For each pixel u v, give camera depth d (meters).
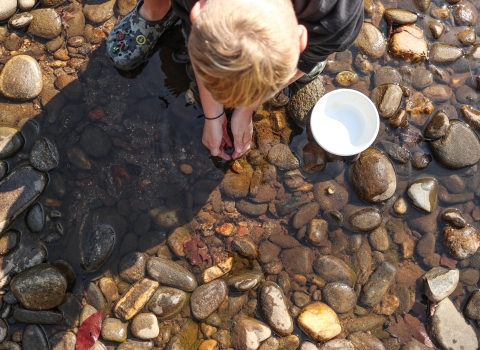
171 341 2.19
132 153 2.44
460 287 2.36
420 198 2.41
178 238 2.34
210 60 1.17
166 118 2.48
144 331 2.18
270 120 2.49
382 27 2.71
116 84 2.52
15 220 2.31
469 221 2.46
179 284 2.26
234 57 1.13
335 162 2.47
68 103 2.48
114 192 2.38
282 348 2.21
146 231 2.34
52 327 2.20
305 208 2.40
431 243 2.39
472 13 2.78
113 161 2.42
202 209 2.39
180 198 2.39
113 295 2.24
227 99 1.31
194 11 1.36
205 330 2.22
